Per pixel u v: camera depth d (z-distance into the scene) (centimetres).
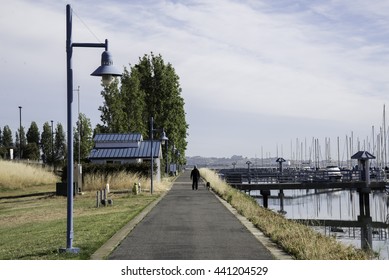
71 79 1211
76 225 1823
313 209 5228
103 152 5400
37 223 2138
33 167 5912
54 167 7350
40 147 12000
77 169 3744
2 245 1488
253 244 1304
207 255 1141
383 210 5166
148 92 7925
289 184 5606
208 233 1527
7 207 3306
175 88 8000
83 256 1143
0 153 8494
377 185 5534
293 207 5478
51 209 2841
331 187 5578
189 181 6175
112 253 1177
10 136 13588
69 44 1215
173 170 8050
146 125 7806
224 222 1847
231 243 1322
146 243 1327
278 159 7362
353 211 5075
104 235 1470
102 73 1280
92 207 2756
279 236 1368
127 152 5366
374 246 2531
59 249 1202
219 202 2902
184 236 1459
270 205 5759
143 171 4422
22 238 1616
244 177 6062
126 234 1505
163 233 1530
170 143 7856
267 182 6203
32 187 4981
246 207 2384
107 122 6550
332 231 3103
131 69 7019
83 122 7512
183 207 2545
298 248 1178
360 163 5919
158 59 7994
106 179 4106
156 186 4100
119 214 2192
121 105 6594
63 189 3759
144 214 2170
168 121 7819
